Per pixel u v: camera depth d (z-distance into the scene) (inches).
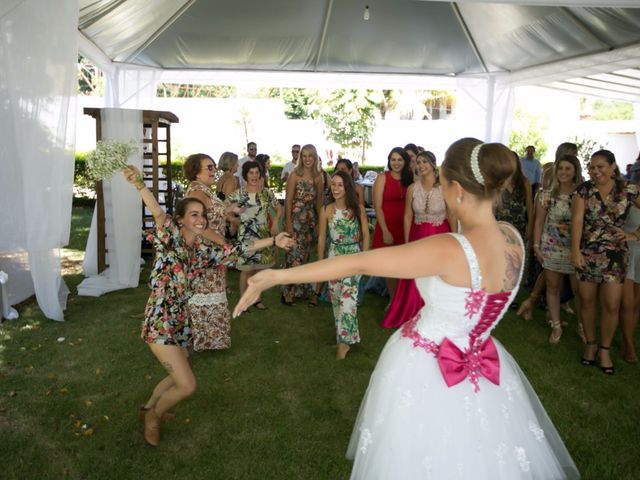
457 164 63.6
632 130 836.6
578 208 149.3
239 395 137.3
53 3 175.2
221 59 371.6
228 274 278.4
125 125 232.1
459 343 66.4
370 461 66.9
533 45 306.2
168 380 115.5
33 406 128.2
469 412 64.2
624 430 122.4
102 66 317.4
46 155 177.8
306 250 223.8
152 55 344.8
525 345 175.9
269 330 188.4
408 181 200.5
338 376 149.8
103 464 106.4
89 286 230.1
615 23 241.9
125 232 234.8
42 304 187.8
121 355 159.9
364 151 890.1
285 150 880.3
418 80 426.3
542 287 199.0
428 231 182.4
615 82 394.0
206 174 156.3
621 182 146.7
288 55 365.7
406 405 65.1
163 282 106.3
